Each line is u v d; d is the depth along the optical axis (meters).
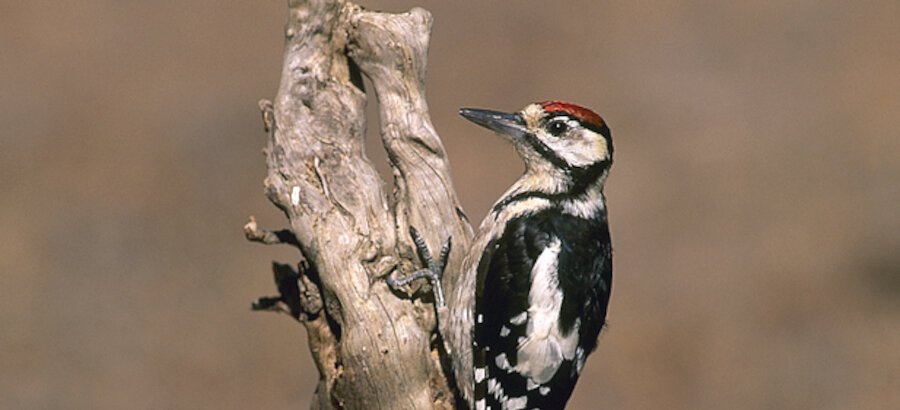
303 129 6.38
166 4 18.78
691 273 14.08
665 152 16.33
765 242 14.65
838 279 14.12
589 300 6.95
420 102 6.52
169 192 14.77
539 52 18.02
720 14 20.02
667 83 17.70
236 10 18.56
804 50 18.89
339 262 6.31
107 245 13.88
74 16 18.30
